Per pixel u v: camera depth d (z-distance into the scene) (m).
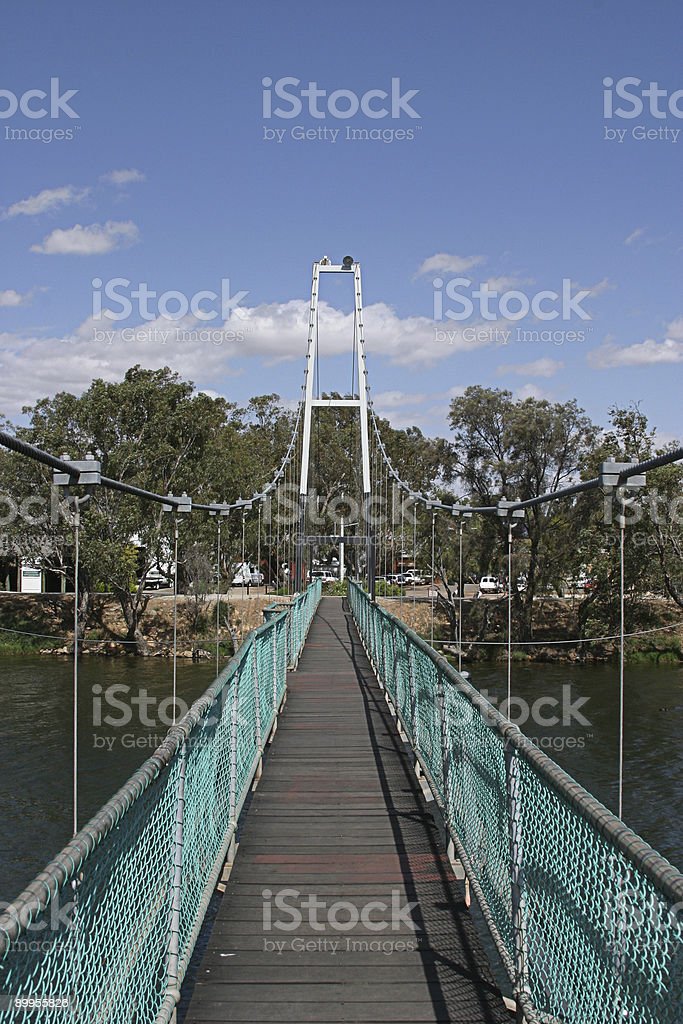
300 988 3.17
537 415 26.62
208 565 26.69
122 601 27.95
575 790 2.19
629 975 1.88
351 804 5.60
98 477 5.54
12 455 26.25
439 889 4.12
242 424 42.78
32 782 13.67
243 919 3.79
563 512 26.38
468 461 28.47
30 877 10.10
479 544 27.39
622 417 26.66
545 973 2.54
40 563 27.64
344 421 49.75
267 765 6.68
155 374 28.17
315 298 27.67
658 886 1.67
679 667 24.86
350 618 21.47
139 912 2.41
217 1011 3.01
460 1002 3.06
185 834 3.02
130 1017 2.30
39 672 24.14
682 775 14.31
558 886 2.41
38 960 1.66
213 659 26.16
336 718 8.59
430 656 5.07
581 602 26.86
